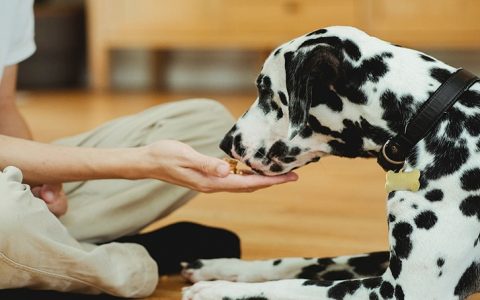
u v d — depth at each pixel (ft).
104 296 5.62
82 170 5.46
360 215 8.21
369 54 5.05
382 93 4.98
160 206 6.19
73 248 5.16
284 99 5.22
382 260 5.65
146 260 5.67
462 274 4.77
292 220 8.04
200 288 5.28
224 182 5.27
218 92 18.66
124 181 6.26
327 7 16.80
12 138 5.67
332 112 5.12
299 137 5.27
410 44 16.78
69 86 20.13
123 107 16.06
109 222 6.12
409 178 4.81
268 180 5.34
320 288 4.92
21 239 4.94
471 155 4.78
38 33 19.24
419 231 4.73
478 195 4.75
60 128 13.52
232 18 17.57
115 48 20.65
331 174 10.42
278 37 17.29
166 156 5.26
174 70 20.40
